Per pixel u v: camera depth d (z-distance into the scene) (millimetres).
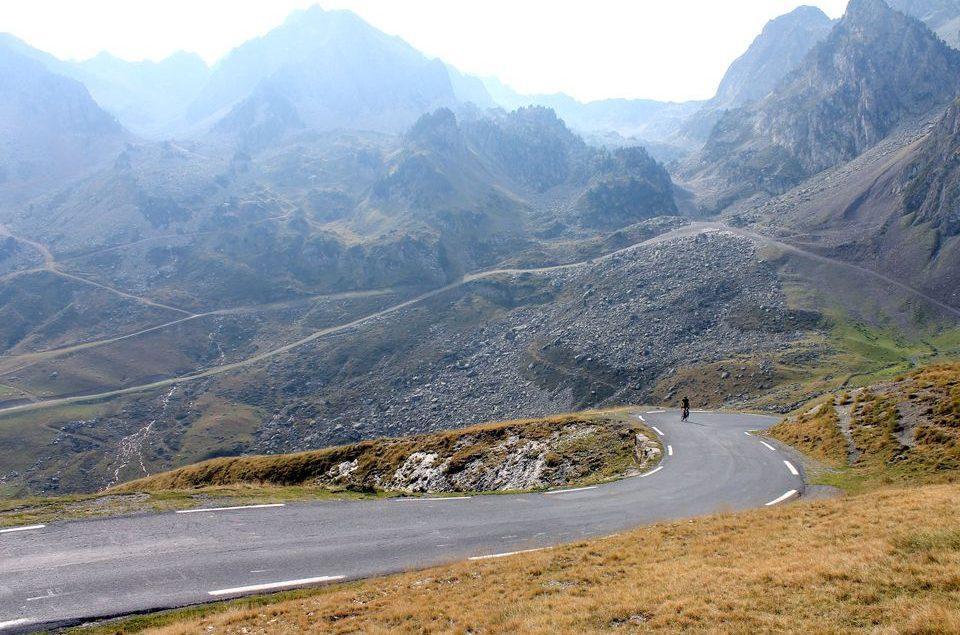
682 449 42438
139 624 17406
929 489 22547
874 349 189625
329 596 18797
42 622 17344
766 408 136625
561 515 28281
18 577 20156
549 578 18219
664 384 195125
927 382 36719
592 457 42656
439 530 26375
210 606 18625
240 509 29031
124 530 25094
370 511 29500
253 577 20938
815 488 29703
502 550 23438
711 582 15570
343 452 53156
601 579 17531
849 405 41062
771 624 12602
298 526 26719
